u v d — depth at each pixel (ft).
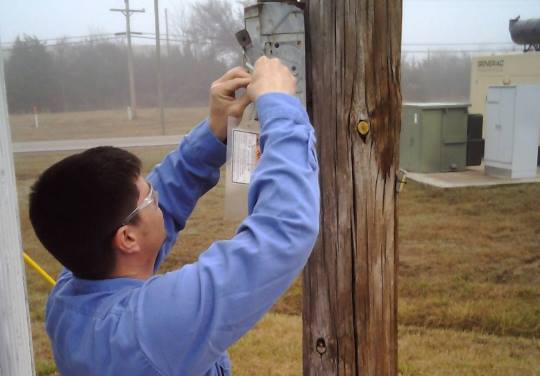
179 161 4.08
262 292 2.62
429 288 14.28
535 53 20.34
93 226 2.87
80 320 2.98
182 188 4.08
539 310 13.37
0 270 2.79
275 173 2.75
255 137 3.62
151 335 2.66
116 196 2.89
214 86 3.87
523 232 15.10
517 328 13.08
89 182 2.88
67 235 2.90
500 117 18.40
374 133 4.91
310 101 4.91
